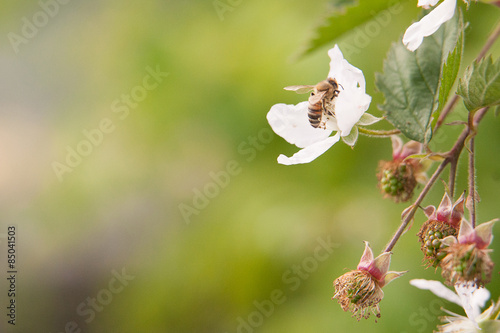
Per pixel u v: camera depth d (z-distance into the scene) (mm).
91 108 777
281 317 587
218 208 624
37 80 980
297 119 459
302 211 583
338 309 568
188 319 638
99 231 873
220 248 608
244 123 597
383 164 480
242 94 600
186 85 634
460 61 435
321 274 578
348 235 575
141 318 664
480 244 429
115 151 742
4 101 1005
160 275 660
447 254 434
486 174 546
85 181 776
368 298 446
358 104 445
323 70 576
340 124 446
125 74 687
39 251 957
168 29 666
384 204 568
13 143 958
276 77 588
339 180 575
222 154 625
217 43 628
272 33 595
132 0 703
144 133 674
